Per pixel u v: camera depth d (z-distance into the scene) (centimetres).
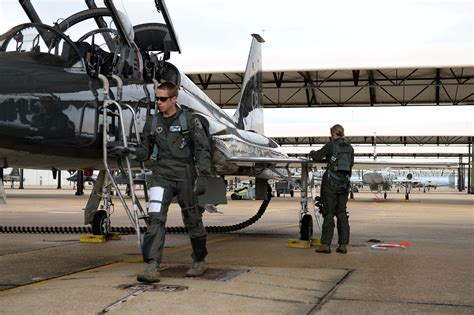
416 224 1267
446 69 2444
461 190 6488
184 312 358
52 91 450
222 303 385
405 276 517
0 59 437
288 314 361
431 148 5144
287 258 639
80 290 422
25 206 1988
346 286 462
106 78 526
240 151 877
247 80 1261
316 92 2862
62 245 770
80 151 485
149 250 450
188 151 460
